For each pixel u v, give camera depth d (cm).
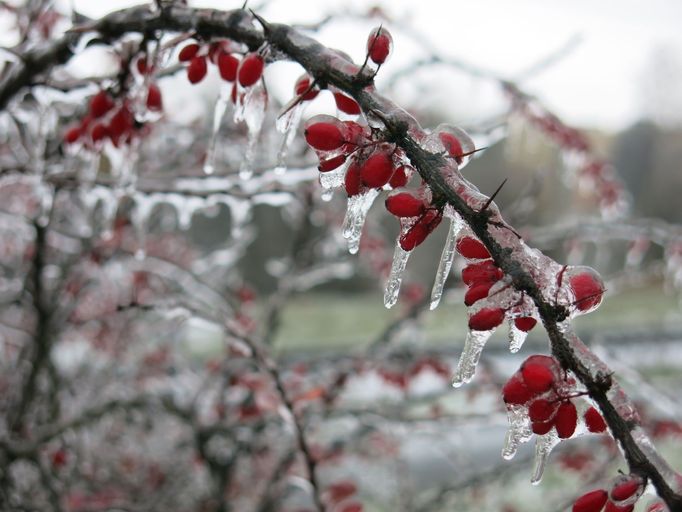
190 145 419
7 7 291
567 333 105
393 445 457
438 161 116
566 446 448
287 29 139
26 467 367
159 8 160
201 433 352
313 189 369
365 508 470
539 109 407
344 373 360
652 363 907
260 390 338
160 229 545
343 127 123
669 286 441
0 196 403
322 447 399
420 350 381
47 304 359
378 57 127
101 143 192
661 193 2597
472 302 113
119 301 464
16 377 386
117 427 459
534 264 109
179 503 438
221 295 390
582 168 481
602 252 455
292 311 1352
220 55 160
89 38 184
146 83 171
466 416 344
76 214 408
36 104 249
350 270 484
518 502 508
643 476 96
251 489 432
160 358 495
